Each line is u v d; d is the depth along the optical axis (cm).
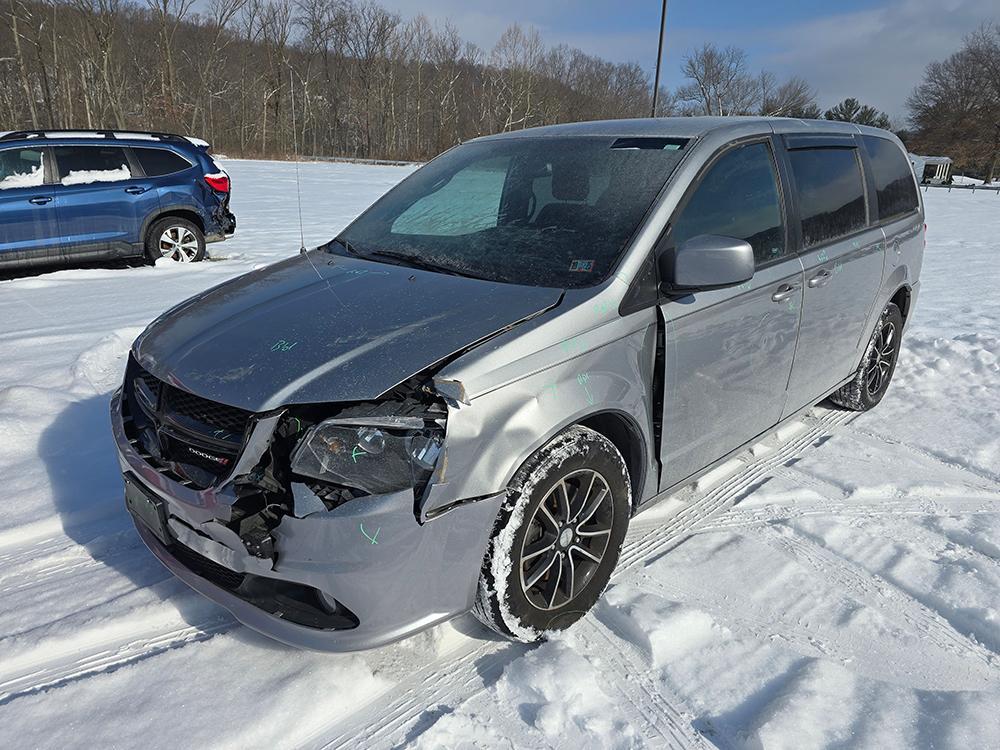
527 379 211
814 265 330
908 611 257
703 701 212
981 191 4484
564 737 198
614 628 243
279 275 285
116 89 4712
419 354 206
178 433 212
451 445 195
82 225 792
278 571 194
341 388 196
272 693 210
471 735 198
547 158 307
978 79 7356
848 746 192
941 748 193
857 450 392
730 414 297
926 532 312
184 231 865
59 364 479
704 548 292
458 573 204
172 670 219
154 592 256
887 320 435
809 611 254
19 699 207
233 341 226
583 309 230
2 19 4347
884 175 418
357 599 192
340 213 1425
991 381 491
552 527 224
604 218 264
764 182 309
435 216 308
